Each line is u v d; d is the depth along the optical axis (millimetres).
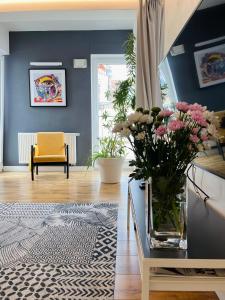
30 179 4891
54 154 5230
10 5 4418
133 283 1710
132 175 1149
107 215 2965
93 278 1770
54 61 5605
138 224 1280
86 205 3326
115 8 4328
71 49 5582
